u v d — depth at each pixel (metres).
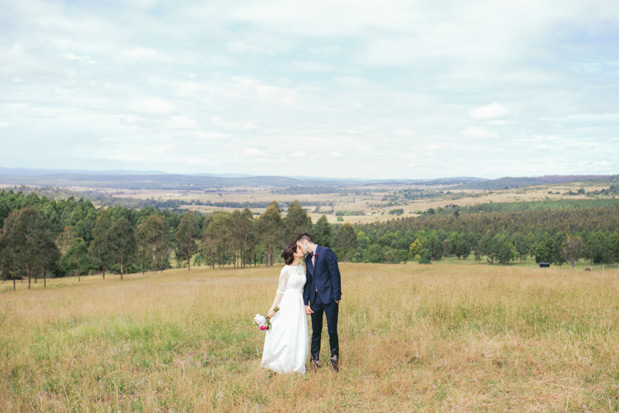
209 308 10.17
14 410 4.41
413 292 11.48
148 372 5.89
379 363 5.74
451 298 9.75
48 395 5.13
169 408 4.54
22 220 51.03
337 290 5.75
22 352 6.76
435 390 4.88
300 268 6.02
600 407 4.20
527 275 17.61
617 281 13.52
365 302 9.94
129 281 46.31
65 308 12.93
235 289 14.89
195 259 103.75
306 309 5.96
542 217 196.75
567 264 121.75
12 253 50.25
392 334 7.25
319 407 4.51
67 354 6.64
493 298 9.78
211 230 74.44
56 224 111.38
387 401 4.67
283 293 5.92
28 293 33.47
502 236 139.50
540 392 4.69
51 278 74.31
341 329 7.79
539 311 8.42
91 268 78.81
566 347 5.94
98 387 5.30
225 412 4.46
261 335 7.79
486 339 6.57
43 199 138.25
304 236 6.05
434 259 154.75
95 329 8.49
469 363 5.79
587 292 10.60
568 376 5.10
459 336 7.04
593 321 7.38
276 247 76.12
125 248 59.59
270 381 5.45
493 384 5.00
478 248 148.12
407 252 133.38
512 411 4.23
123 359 6.45
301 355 5.71
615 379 4.88
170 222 131.88
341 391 5.02
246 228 77.50
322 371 5.67
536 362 5.59
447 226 192.38
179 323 8.48
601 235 125.25
